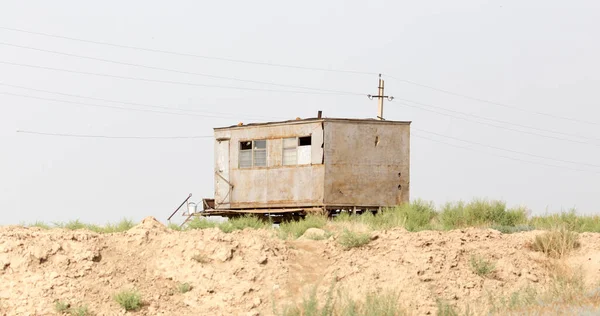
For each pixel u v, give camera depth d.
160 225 23.72
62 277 20.27
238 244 22.22
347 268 21.69
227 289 20.66
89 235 22.17
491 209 32.16
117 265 21.25
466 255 22.61
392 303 18.67
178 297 20.50
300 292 20.70
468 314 18.61
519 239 24.55
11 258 20.62
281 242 23.23
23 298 19.53
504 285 21.27
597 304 18.27
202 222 27.95
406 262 21.77
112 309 19.47
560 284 20.69
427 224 31.38
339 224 29.78
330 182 40.19
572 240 23.97
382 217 32.44
